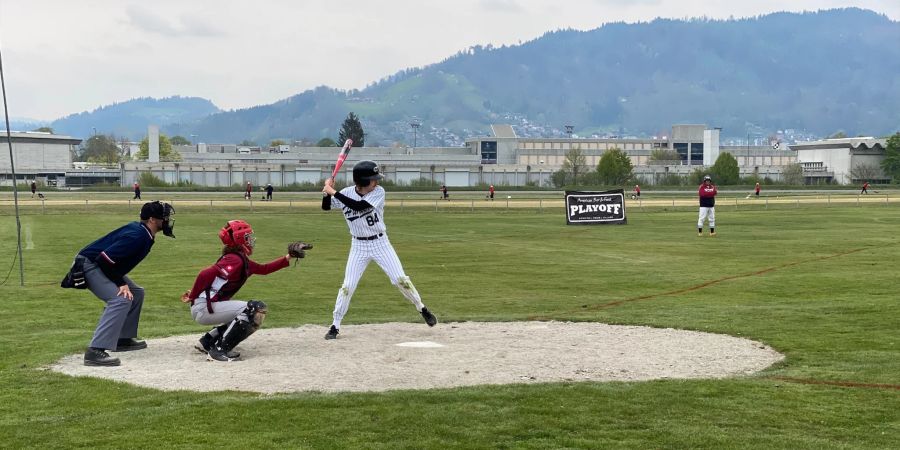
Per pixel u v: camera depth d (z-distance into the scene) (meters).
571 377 8.88
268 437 6.70
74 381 8.77
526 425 7.00
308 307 15.34
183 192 92.19
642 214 50.47
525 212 54.56
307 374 9.00
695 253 26.11
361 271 11.28
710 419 7.20
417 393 7.98
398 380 8.70
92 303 15.72
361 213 11.06
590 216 41.81
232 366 9.45
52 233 36.44
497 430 6.87
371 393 8.01
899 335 11.47
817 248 27.28
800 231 35.62
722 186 103.69
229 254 9.91
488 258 25.20
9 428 7.05
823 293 16.42
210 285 9.80
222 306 9.85
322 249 28.97
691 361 9.77
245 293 17.50
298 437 6.70
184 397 8.02
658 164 152.12
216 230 38.12
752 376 8.93
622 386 8.32
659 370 9.27
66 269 22.78
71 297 16.59
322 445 6.50
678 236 33.50
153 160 135.12
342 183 112.88
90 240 32.88
